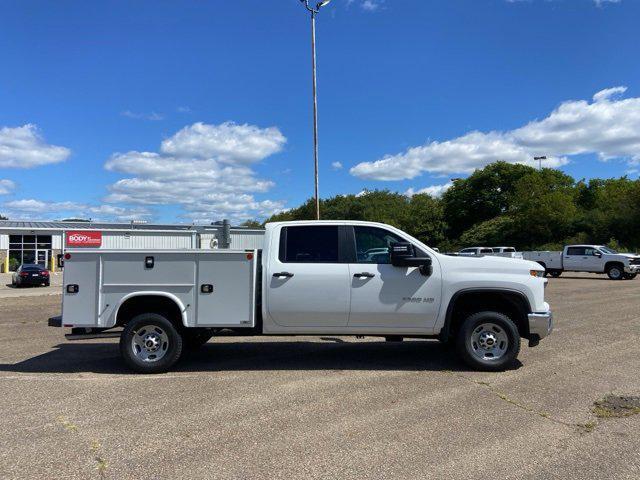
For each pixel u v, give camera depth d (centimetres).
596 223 4772
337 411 512
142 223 4744
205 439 440
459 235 6825
